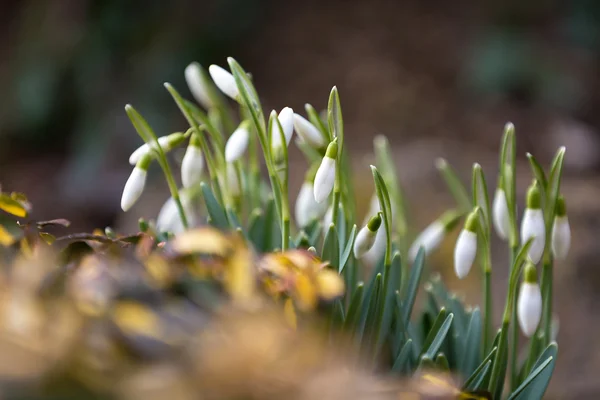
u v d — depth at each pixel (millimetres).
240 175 704
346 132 1931
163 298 555
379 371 650
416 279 669
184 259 570
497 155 1585
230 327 545
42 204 1900
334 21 2271
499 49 2043
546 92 1980
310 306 579
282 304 589
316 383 540
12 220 612
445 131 1918
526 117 1926
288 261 580
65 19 2168
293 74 2145
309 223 701
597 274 1051
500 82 2008
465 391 587
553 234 667
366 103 2023
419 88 2051
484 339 677
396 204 742
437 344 639
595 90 2008
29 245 593
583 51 2105
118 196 1846
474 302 1074
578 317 1040
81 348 537
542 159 1771
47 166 2068
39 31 2184
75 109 2125
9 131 2135
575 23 2125
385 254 646
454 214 733
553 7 2205
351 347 638
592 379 1002
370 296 643
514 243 670
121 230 1290
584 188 1185
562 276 1055
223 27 2184
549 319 680
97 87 2062
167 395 532
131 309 545
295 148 1599
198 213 796
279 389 538
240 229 645
